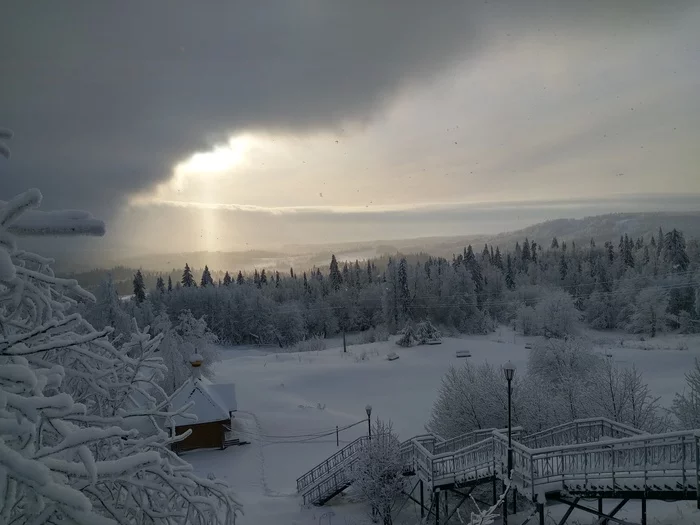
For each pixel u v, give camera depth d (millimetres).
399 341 71312
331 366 59594
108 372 6836
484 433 20219
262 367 61188
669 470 13234
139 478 6172
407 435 34844
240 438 34094
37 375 4484
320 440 34469
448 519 18562
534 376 29859
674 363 52656
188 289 105375
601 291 104062
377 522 20453
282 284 130625
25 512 4348
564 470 14562
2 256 3557
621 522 14461
